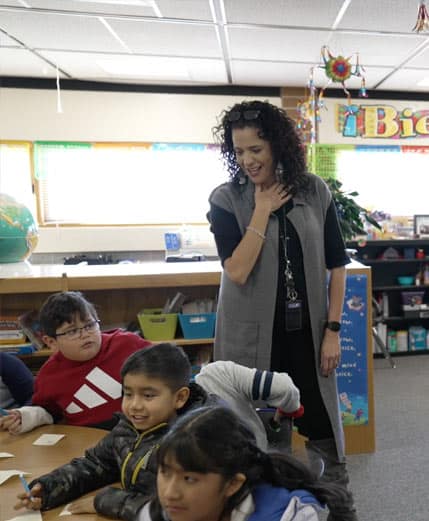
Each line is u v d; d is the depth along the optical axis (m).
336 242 1.38
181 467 0.63
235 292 1.32
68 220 4.27
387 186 4.52
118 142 4.24
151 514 0.74
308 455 0.88
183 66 3.72
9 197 2.22
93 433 1.20
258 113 1.22
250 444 0.69
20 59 3.56
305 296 1.30
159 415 0.88
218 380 1.14
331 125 4.38
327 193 1.36
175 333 2.18
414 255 4.23
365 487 2.08
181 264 2.39
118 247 4.27
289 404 1.12
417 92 4.44
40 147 4.18
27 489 0.86
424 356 4.11
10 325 1.97
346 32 2.94
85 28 2.93
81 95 4.15
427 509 1.91
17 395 1.68
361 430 2.38
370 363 2.36
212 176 4.36
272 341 1.31
